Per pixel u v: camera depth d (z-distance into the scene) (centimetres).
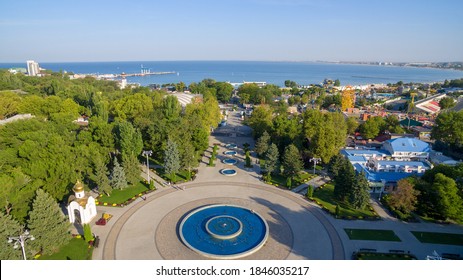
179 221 6719
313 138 9856
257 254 5588
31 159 7100
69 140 9019
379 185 8300
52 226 5422
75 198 6506
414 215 7275
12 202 5694
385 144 10981
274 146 9338
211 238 6053
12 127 8912
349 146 12375
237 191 8375
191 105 14200
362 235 6334
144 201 7669
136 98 13600
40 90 19850
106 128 9169
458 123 12081
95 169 7888
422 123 16375
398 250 5716
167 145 8994
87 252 5566
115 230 6319
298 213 7206
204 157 11319
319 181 9194
